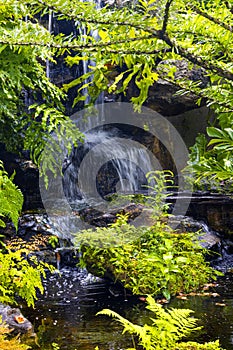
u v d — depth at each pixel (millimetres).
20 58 3221
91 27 745
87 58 796
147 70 797
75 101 875
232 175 748
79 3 706
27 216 4723
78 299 2852
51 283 3473
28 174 5602
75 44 756
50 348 1846
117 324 2215
